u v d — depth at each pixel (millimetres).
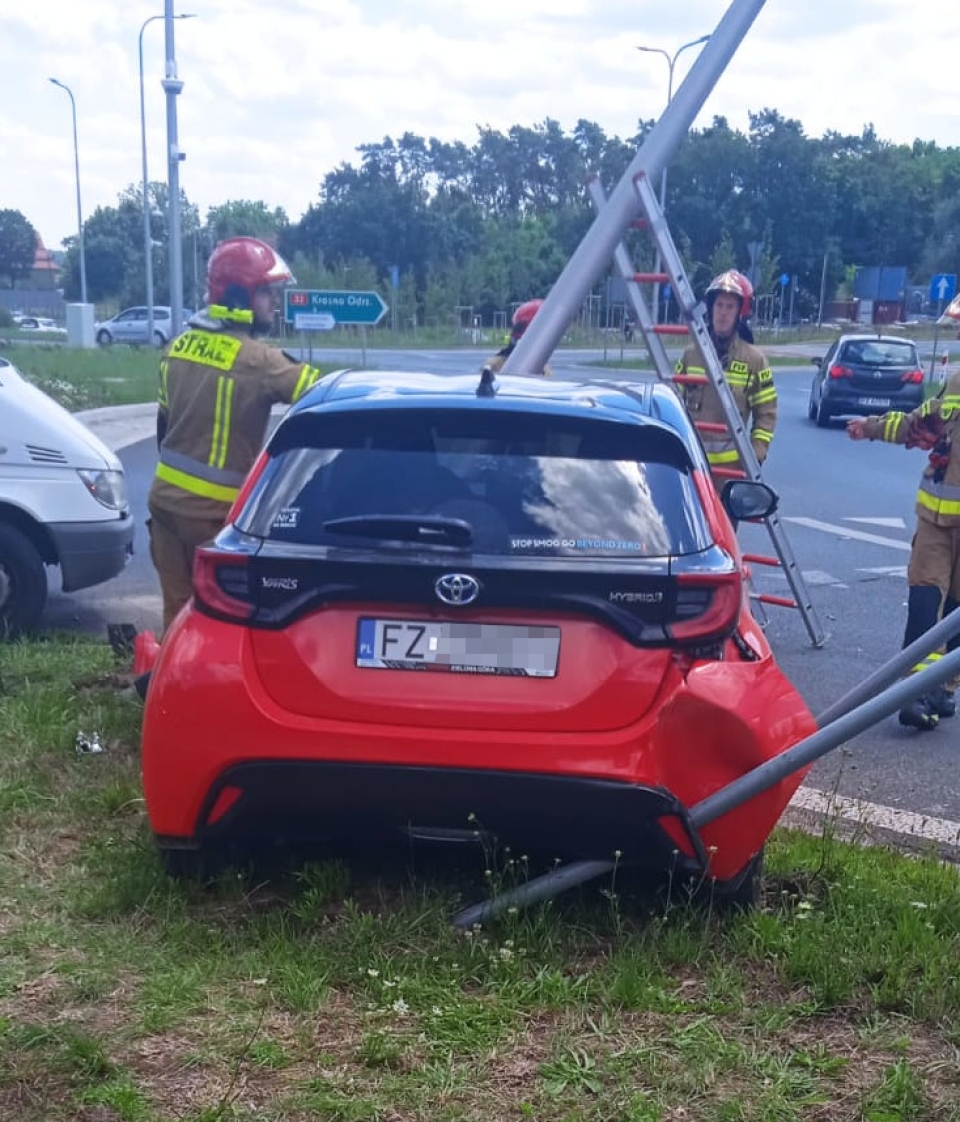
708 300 8266
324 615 3740
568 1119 3029
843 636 8656
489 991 3555
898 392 26016
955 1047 3375
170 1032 3324
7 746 5367
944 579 6641
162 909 3953
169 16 26219
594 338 59438
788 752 3686
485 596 3654
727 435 7895
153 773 3807
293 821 3785
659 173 7578
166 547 5918
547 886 3877
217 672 3732
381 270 95250
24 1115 2980
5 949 3713
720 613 3719
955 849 5047
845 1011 3531
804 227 91312
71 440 7746
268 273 5762
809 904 4051
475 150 127125
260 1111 3029
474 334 61188
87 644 7336
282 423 4090
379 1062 3230
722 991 3596
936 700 6688
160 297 88312
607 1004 3490
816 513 14430
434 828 3740
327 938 3787
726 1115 3049
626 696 3662
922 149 117562
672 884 3953
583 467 3938
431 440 4000
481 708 3662
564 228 83062
